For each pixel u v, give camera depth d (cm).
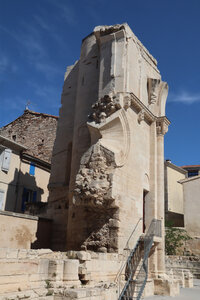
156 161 2106
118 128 1747
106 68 1888
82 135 2038
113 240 1559
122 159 1700
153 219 1855
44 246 2006
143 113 1986
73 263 1065
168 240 3256
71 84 2609
